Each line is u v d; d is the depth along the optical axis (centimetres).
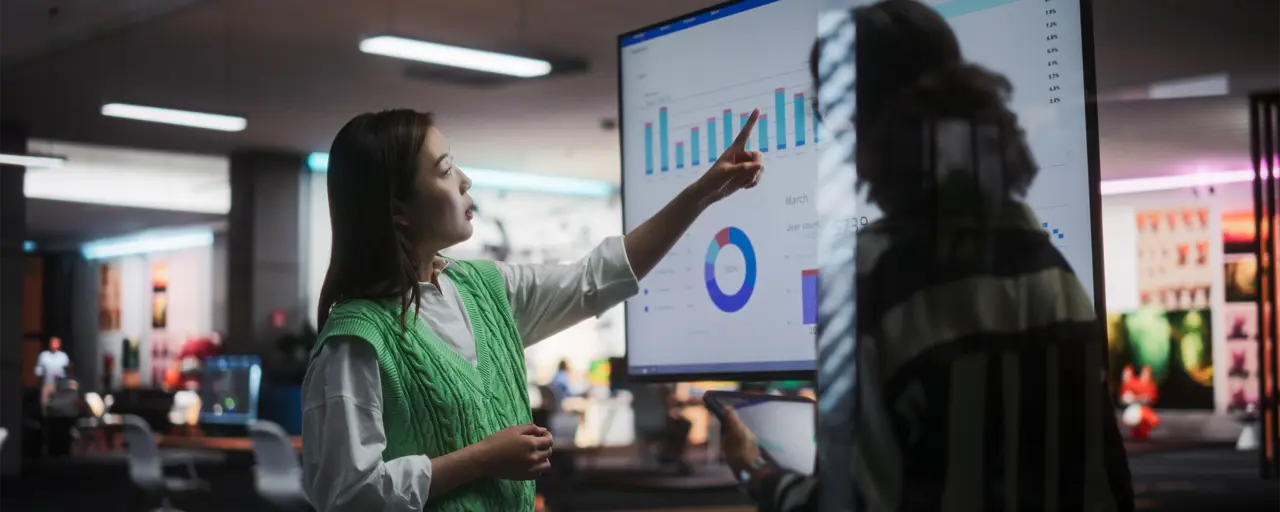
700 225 153
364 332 121
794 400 125
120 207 1825
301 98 1041
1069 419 88
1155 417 1082
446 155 135
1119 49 802
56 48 888
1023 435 88
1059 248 102
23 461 1227
